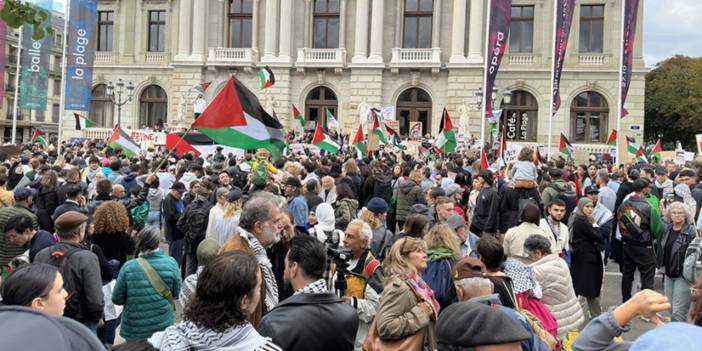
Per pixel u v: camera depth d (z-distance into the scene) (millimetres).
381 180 16391
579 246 10797
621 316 3779
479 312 3559
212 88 50156
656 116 71812
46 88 28688
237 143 12406
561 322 7227
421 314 5559
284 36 49094
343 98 49000
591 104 47219
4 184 11719
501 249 6695
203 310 4031
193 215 11914
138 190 14219
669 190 15906
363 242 7293
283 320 4688
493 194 12945
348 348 4836
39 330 2445
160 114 54281
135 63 54031
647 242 11578
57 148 28453
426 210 10539
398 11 48906
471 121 46062
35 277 4598
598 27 47438
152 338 4246
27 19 8852
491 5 24656
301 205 11477
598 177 17484
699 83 69938
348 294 7172
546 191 13914
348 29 49656
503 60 48219
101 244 8320
